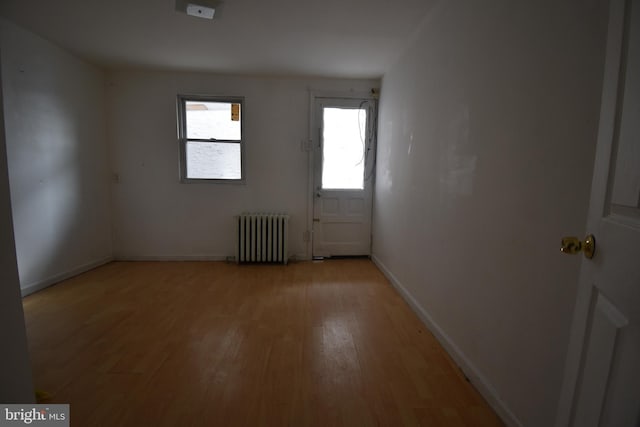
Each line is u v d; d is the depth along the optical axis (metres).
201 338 1.97
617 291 0.64
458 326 1.75
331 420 1.32
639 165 0.60
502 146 1.36
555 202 1.05
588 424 0.70
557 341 1.04
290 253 3.93
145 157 3.68
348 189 3.91
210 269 3.50
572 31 0.99
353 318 2.29
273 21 2.36
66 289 2.81
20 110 2.58
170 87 3.60
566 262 1.00
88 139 3.34
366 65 3.24
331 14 2.23
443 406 1.41
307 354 1.81
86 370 1.63
